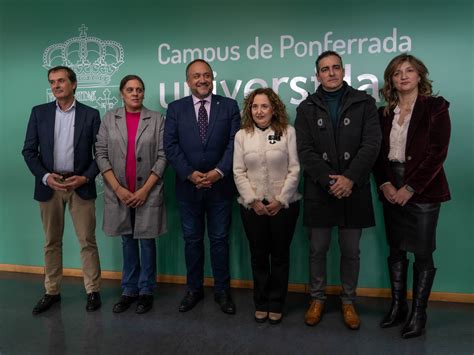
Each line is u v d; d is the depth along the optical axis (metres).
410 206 2.22
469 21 2.59
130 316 2.52
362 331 2.30
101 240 3.21
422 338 2.22
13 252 3.32
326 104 2.28
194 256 2.63
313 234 2.39
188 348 2.13
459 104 2.64
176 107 2.55
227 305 2.56
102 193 3.19
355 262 2.37
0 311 2.61
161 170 2.55
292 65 2.83
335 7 2.74
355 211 2.25
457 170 2.68
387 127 2.30
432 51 2.65
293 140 2.32
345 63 2.75
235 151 2.37
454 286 2.73
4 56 3.23
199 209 2.58
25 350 2.12
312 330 2.32
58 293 2.76
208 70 2.46
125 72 3.08
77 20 3.11
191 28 2.95
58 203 2.62
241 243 2.99
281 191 2.26
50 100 3.19
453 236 2.71
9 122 3.26
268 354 2.06
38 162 2.58
